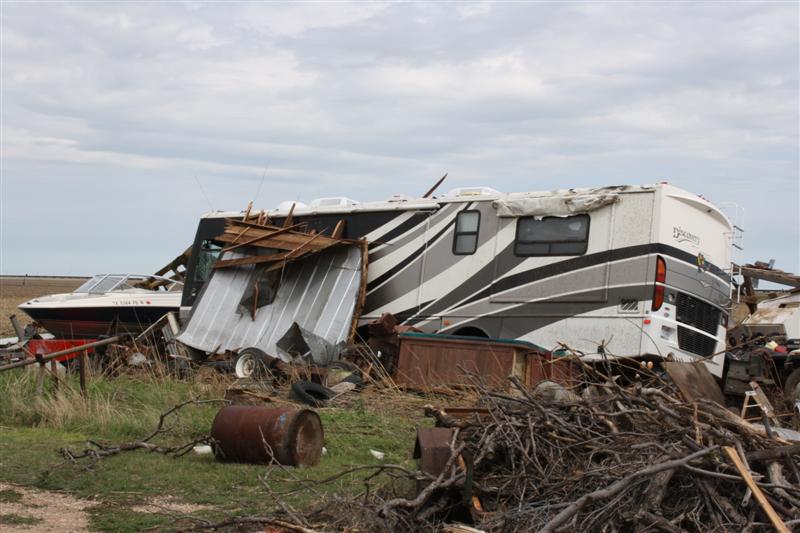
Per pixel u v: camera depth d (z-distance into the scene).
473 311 15.15
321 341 15.27
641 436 6.23
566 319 14.04
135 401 11.85
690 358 13.76
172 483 7.69
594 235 13.98
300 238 16.83
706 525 5.41
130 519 6.50
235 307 17.27
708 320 14.26
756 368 13.05
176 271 22.34
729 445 5.79
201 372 15.11
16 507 6.79
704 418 6.19
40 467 8.14
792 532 5.18
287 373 14.84
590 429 6.59
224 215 19.25
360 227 16.94
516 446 6.59
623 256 13.64
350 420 10.93
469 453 6.39
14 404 11.10
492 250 15.08
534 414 6.77
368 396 12.76
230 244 18.17
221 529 6.22
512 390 10.27
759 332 15.65
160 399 12.09
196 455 8.96
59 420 10.58
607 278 13.73
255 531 6.21
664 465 5.35
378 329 15.04
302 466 8.41
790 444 5.82
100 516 6.59
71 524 6.36
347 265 16.31
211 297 17.77
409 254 16.14
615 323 13.52
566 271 14.18
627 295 13.50
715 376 14.28
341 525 6.15
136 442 9.21
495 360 13.03
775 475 5.61
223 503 7.07
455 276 15.47
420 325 15.73
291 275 16.98
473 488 6.30
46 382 12.06
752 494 5.40
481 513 6.07
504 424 6.69
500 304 14.83
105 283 21.08
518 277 14.69
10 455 8.62
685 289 13.74
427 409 7.35
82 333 20.09
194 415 10.84
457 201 15.65
